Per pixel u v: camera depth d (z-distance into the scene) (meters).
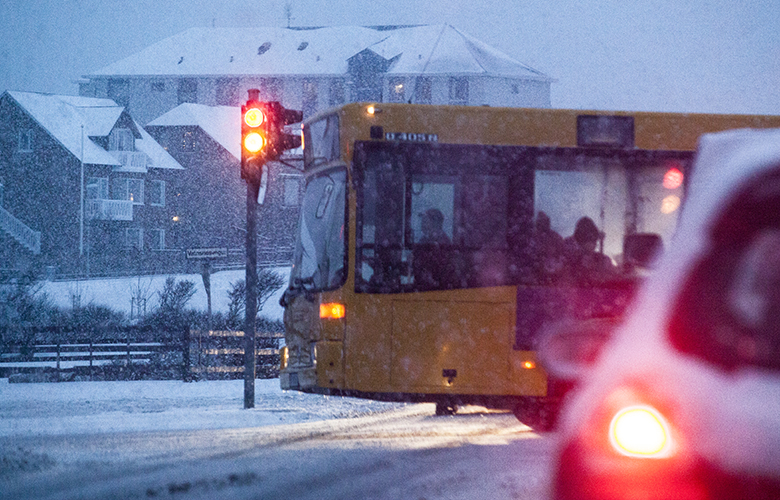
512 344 40.59
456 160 41.31
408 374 40.53
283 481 24.95
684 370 9.99
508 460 29.67
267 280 146.75
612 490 10.06
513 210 41.09
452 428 41.59
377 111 41.62
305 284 43.97
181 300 139.12
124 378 79.44
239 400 56.00
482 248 41.03
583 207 41.34
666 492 9.75
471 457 30.42
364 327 40.72
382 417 48.50
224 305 182.25
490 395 40.44
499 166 41.31
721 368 9.78
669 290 10.54
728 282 10.12
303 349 43.84
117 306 181.25
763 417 9.34
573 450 10.67
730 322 9.94
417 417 48.44
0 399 59.62
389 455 30.83
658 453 9.99
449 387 40.47
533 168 41.34
